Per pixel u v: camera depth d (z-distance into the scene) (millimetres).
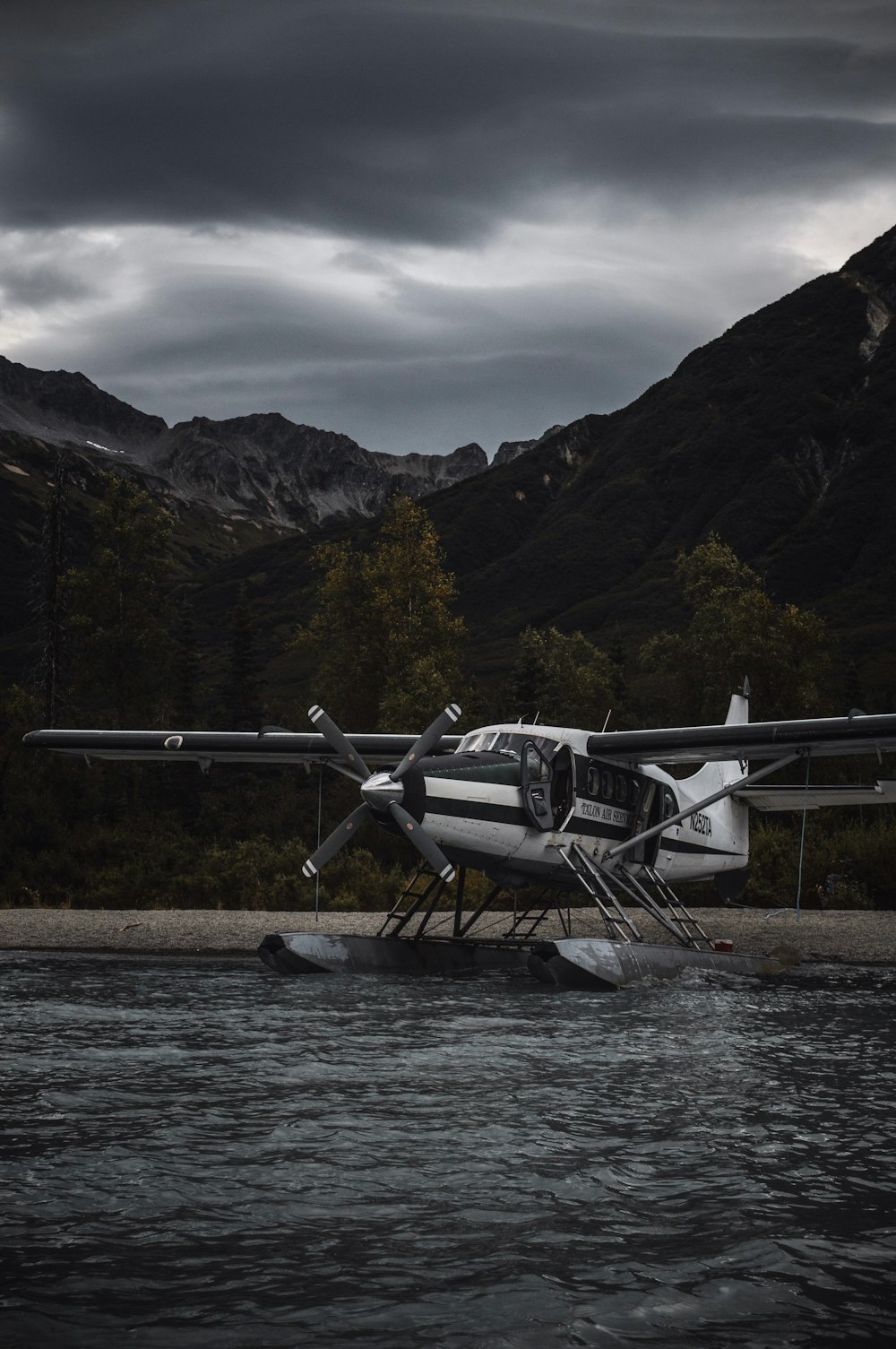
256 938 14867
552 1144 5664
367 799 12062
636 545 169875
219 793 32344
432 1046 8219
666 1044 8508
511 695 38500
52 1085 6719
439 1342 3480
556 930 17000
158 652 45875
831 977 12984
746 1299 3818
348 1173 5113
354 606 45844
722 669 50844
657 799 15070
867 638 104562
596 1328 3586
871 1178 5164
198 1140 5586
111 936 14781
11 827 24406
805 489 172625
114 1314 3625
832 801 16328
